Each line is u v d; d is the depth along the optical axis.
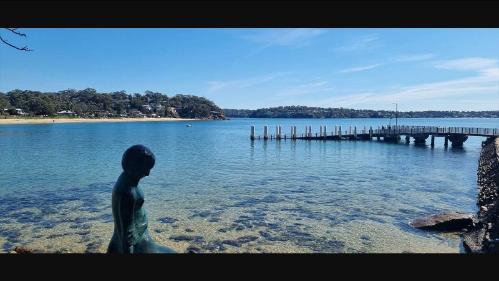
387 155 44.88
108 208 18.59
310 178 27.95
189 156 42.06
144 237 5.96
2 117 138.12
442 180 27.50
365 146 56.62
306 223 16.28
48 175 28.16
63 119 158.38
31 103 163.25
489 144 46.00
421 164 36.72
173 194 21.77
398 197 21.53
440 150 52.19
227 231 15.11
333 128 126.81
